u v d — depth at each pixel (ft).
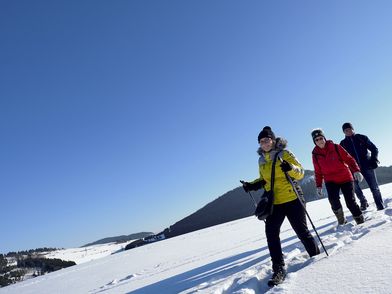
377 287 10.00
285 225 46.06
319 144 26.22
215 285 16.40
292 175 17.01
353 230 21.72
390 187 78.95
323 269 13.08
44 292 39.86
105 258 83.10
